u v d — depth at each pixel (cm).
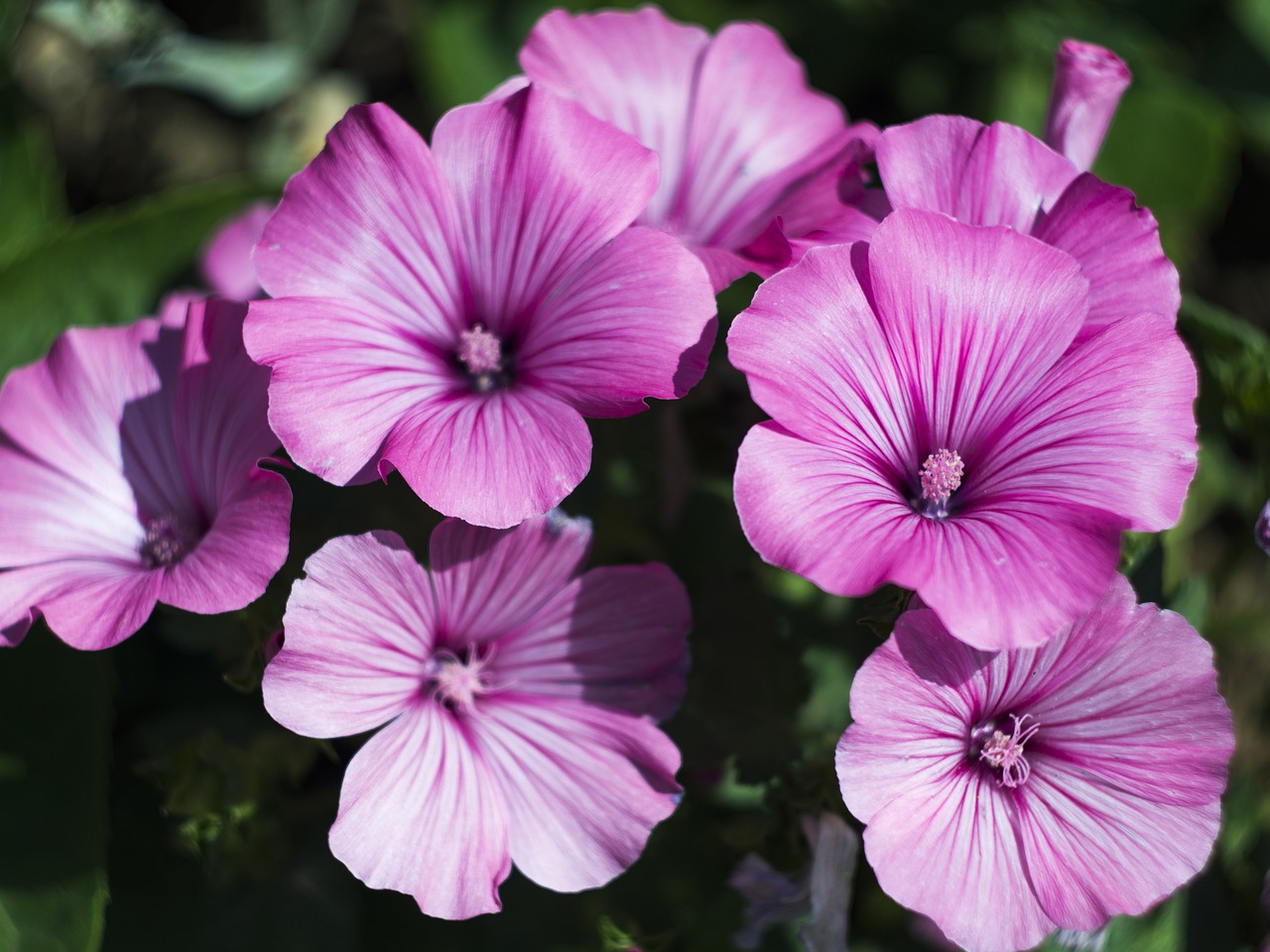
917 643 40
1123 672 41
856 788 40
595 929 50
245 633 44
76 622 42
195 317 43
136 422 45
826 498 39
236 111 69
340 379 41
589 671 43
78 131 68
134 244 56
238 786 47
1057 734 42
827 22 68
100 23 60
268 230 42
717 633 48
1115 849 41
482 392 42
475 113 42
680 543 51
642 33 48
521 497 40
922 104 70
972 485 42
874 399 41
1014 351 42
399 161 42
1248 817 55
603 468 49
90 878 49
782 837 46
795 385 40
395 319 43
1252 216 75
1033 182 43
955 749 41
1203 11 69
